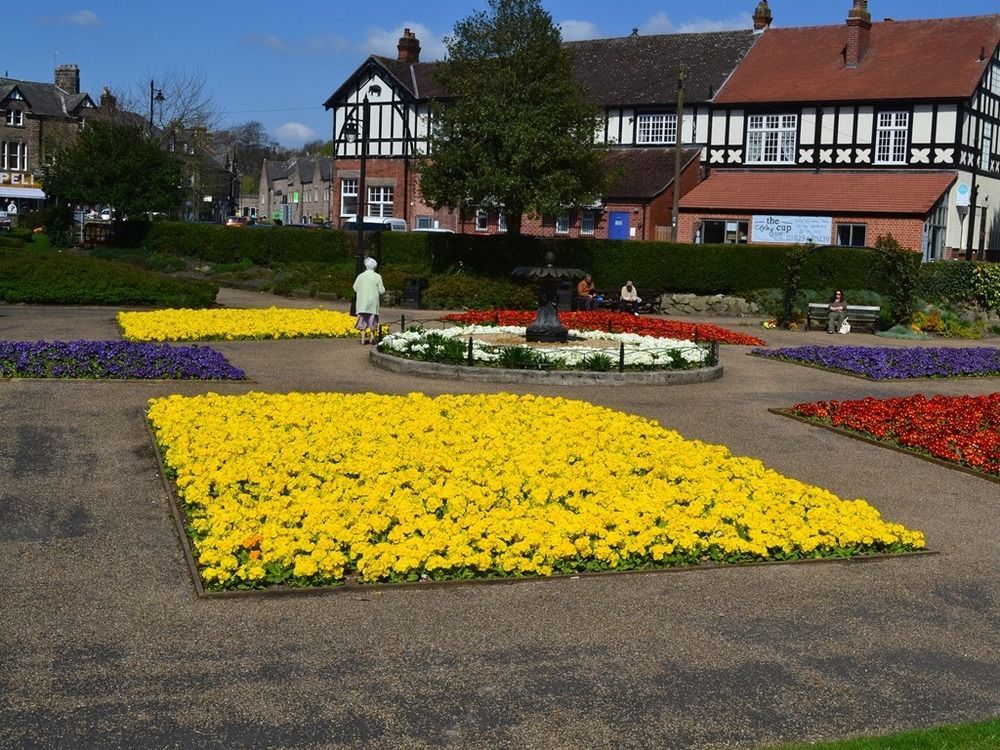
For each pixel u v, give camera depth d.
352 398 14.62
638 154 48.50
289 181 110.31
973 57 44.94
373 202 54.25
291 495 9.67
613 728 6.09
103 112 76.69
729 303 35.84
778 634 7.54
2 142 81.88
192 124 76.44
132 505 10.00
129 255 45.66
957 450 13.38
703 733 6.08
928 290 34.94
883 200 42.25
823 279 35.44
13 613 7.45
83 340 20.53
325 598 7.87
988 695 6.70
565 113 36.38
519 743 5.89
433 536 8.66
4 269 28.48
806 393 18.27
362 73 53.75
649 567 8.74
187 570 8.36
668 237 46.38
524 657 6.99
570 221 47.59
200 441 11.34
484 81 35.91
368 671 6.70
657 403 16.58
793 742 5.98
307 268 39.22
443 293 33.81
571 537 8.90
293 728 5.97
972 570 9.13
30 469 11.13
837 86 45.97
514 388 17.41
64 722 5.95
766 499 10.09
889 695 6.64
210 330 22.55
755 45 50.44
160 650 6.91
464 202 37.00
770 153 47.06
